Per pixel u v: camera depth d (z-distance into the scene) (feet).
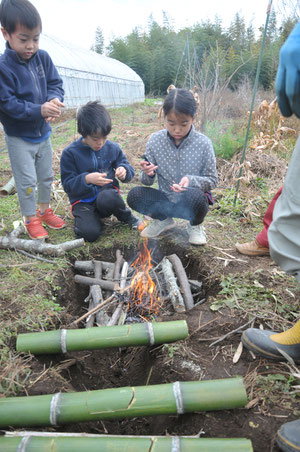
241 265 9.14
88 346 6.23
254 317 7.07
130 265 10.13
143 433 5.66
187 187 9.18
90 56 55.93
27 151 9.45
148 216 11.14
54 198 13.73
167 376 5.95
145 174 10.11
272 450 4.57
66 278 8.93
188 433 4.96
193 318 7.25
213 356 6.22
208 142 9.90
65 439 4.34
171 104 8.55
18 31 7.96
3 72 8.51
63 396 4.92
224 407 4.93
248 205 12.26
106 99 55.06
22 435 4.53
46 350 6.18
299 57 3.85
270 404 5.21
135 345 6.39
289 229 4.79
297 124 21.06
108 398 4.87
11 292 7.84
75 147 10.52
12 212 12.32
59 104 9.15
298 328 5.77
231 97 30.81
